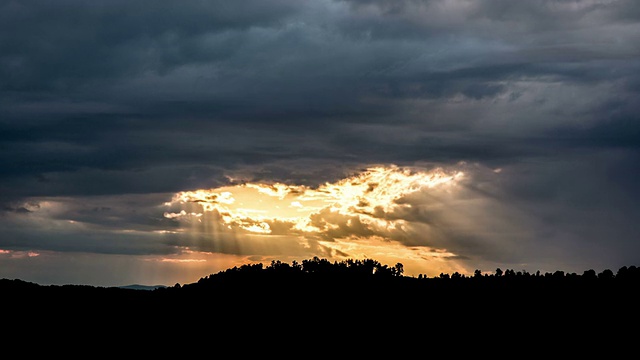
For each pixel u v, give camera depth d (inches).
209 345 4365.2
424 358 4109.3
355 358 4170.8
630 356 3934.5
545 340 4168.3
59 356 4111.7
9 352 4074.8
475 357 4089.6
